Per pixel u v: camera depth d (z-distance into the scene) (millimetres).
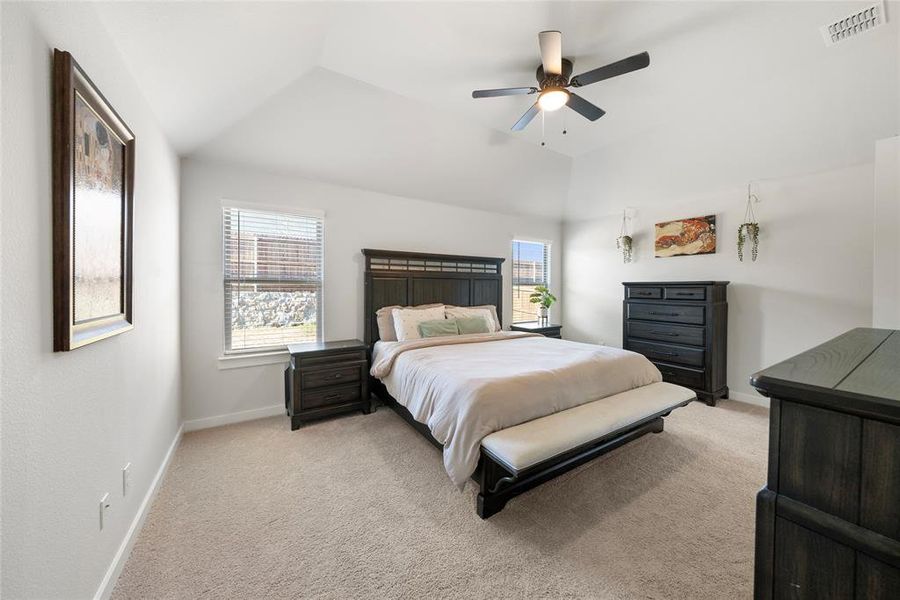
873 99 2469
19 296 846
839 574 552
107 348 1329
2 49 788
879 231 2625
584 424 1862
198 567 1440
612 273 4848
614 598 1313
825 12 1989
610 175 4227
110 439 1351
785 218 3291
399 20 2033
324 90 2652
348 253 3598
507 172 4121
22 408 854
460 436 1801
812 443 581
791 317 3270
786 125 2887
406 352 2895
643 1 1903
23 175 862
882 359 820
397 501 1906
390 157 3424
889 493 505
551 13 1983
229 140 2789
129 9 1299
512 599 1307
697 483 2072
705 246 3816
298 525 1705
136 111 1673
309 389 2928
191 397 2834
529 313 5230
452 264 4297
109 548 1327
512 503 1885
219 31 1614
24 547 859
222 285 2959
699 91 2785
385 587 1357
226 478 2121
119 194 1412
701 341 3475
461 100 2916
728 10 1979
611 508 1844
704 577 1405
